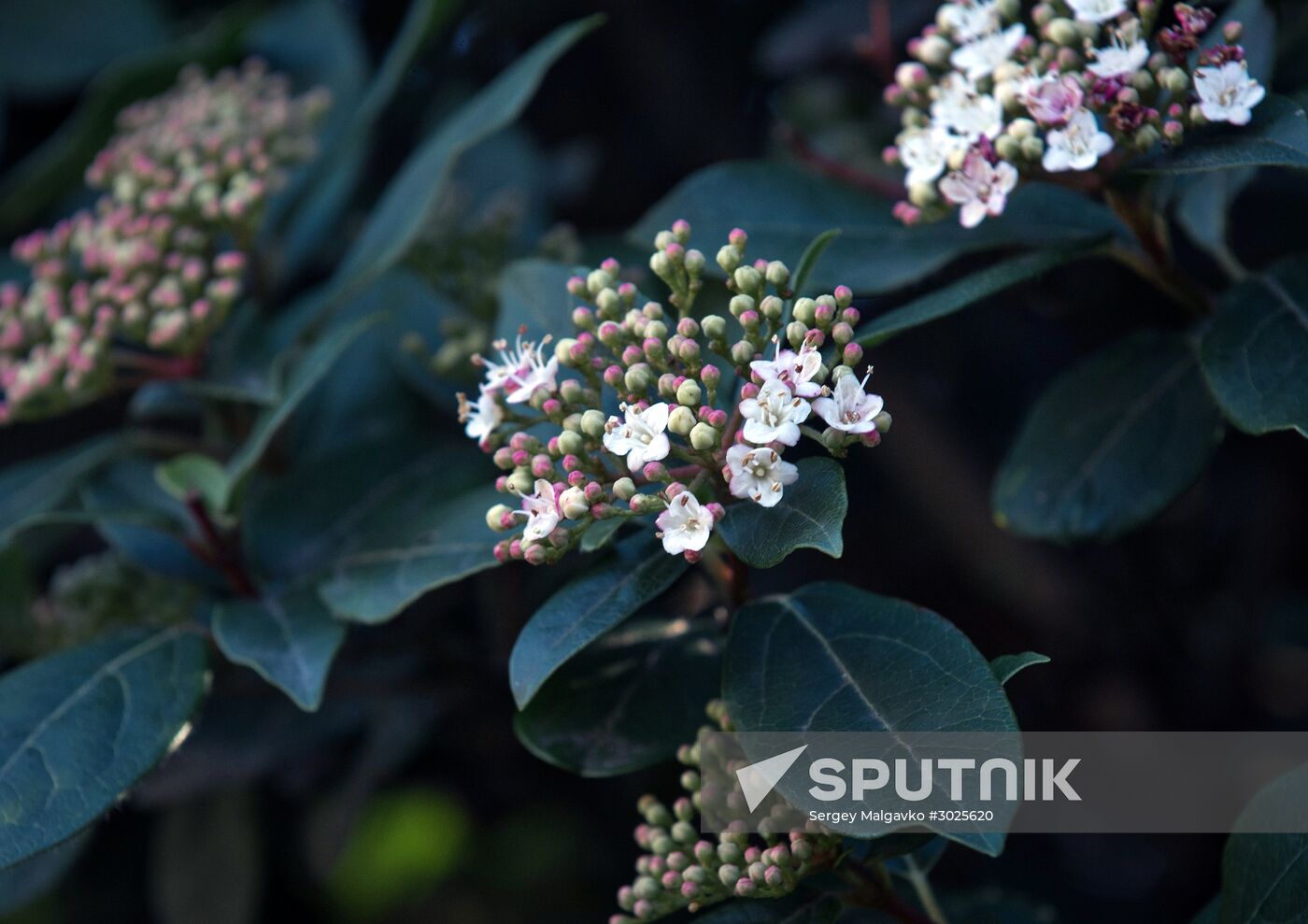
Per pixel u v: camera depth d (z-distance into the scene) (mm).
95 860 5488
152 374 4176
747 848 2715
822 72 5766
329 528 3914
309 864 5188
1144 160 2984
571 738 3068
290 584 3691
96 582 4293
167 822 5172
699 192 3852
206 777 4684
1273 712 5332
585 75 6215
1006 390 5809
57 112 6066
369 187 5980
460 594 4898
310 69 5457
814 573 5746
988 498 5418
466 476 3984
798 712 2607
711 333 2689
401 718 4926
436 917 6090
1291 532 5188
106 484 4352
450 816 6227
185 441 4410
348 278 4215
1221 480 5523
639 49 5898
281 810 5527
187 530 4055
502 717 4945
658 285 3947
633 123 6176
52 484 4297
